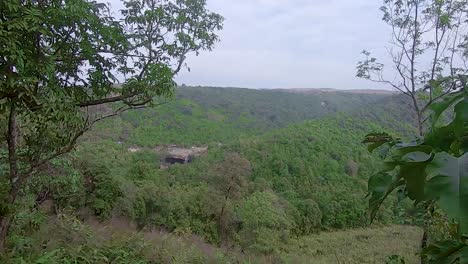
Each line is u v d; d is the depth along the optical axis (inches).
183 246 244.4
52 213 266.4
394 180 33.5
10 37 110.7
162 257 206.2
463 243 29.9
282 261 431.5
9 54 113.2
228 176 875.4
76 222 210.7
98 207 496.1
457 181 22.0
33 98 124.0
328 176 1182.3
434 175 22.9
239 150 1318.9
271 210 884.6
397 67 245.8
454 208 21.0
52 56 134.4
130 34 164.2
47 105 125.6
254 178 1186.0
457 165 23.0
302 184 1170.6
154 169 963.3
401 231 812.6
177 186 971.3
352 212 1084.5
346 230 1066.1
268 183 1130.0
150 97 171.2
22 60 113.3
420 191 31.2
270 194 964.6
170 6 170.6
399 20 240.8
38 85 136.3
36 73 128.8
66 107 133.7
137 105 176.1
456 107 29.2
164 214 729.6
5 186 150.0
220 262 248.8
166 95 170.9
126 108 174.2
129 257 192.4
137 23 165.6
